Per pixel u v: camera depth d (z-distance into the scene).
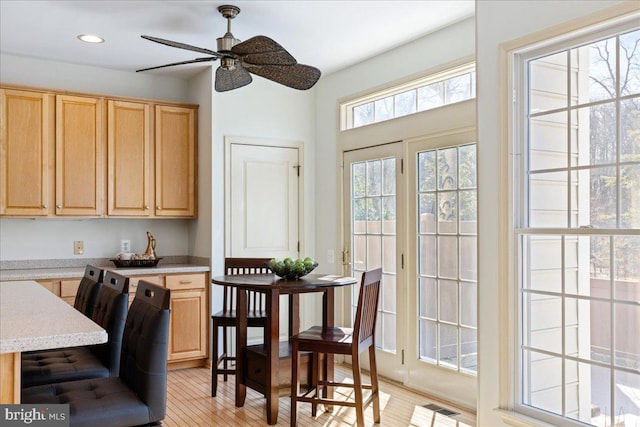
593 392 2.39
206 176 4.90
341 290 4.94
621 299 2.29
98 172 4.57
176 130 4.95
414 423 3.41
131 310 2.35
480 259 2.84
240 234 4.95
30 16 3.62
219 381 4.36
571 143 2.50
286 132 5.21
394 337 4.34
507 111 2.71
